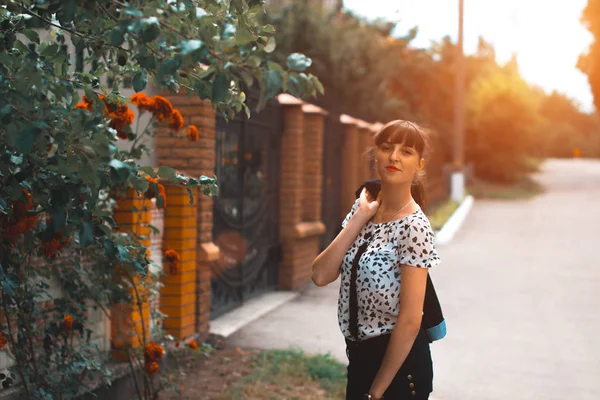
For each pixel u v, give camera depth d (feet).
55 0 7.46
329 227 39.78
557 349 22.44
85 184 7.90
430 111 102.06
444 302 29.91
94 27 8.00
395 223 8.41
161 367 17.78
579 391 18.22
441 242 51.42
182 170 20.48
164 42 8.02
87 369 13.73
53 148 9.32
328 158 39.47
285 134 31.42
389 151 8.48
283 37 62.44
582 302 30.22
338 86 63.36
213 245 22.03
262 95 6.73
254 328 24.02
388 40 76.95
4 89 7.29
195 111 20.49
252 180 28.30
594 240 53.78
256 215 28.71
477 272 38.50
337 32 65.77
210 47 6.58
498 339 23.63
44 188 8.30
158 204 10.71
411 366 8.43
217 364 19.04
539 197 94.79
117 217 16.25
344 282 8.76
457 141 81.51
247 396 16.31
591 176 127.44
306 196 34.91
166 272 19.61
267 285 31.12
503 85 108.17
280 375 18.06
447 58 105.19
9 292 9.29
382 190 8.70
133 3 6.91
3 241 9.62
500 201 90.12
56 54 8.46
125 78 10.14
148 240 16.72
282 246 31.68
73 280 13.71
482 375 19.49
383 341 8.39
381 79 68.85
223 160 24.97
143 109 14.96
